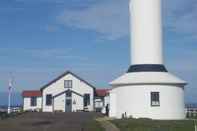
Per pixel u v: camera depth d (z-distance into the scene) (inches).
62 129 1208.8
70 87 3196.4
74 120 1685.5
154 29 1649.9
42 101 3179.1
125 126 1275.8
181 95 1644.9
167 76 1631.4
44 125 1386.6
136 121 1444.4
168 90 1609.3
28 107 3257.9
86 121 1588.3
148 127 1242.0
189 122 1428.4
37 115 2268.7
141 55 1649.9
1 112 2222.0
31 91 3297.2
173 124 1342.3
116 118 1656.0
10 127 1288.1
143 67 1643.7
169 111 1604.3
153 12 1649.9
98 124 1380.4
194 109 2154.3
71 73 3201.3
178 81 1630.2
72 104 3186.5
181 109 1637.6
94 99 3193.9
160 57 1658.5
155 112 1592.0
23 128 1246.3
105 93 3201.3
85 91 3189.0
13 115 2242.9
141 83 1600.6
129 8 1732.3
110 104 1798.7
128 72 1699.1
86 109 3169.3
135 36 1665.8
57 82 3196.4
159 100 1600.6
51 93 3186.5
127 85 1638.8
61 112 2783.0
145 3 1649.9
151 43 1647.4
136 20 1662.2
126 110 1635.1
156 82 1595.7
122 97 1659.7
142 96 1601.9
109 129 1190.3
